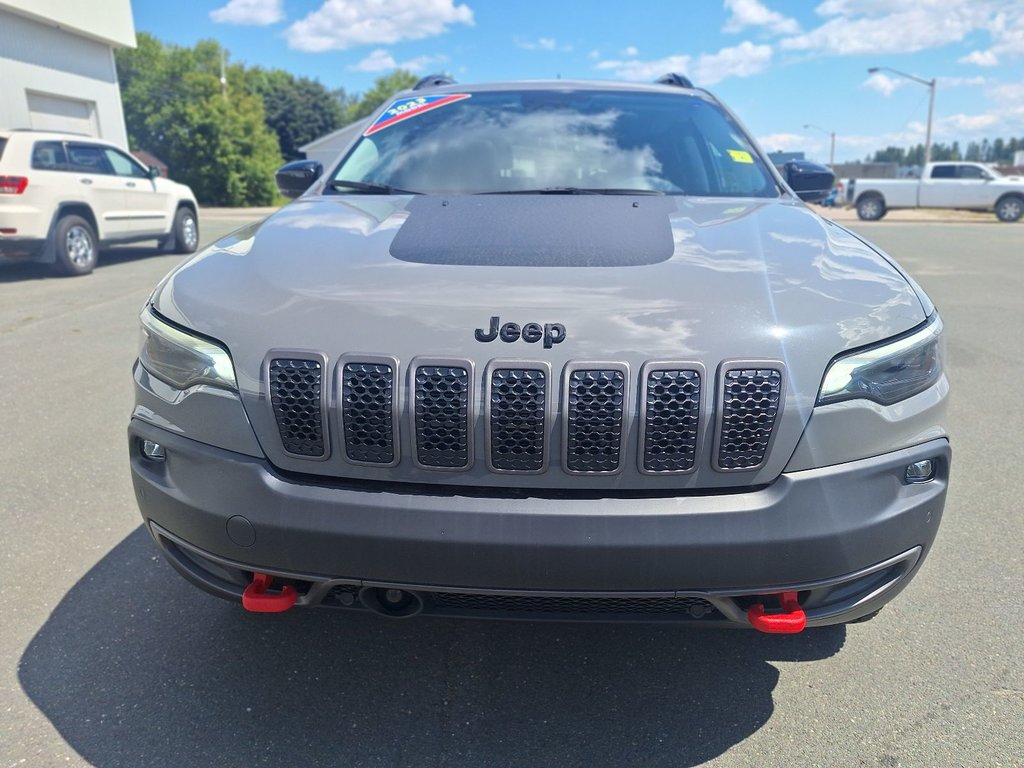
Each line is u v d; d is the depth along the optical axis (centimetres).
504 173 297
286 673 233
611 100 344
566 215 243
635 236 221
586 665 238
